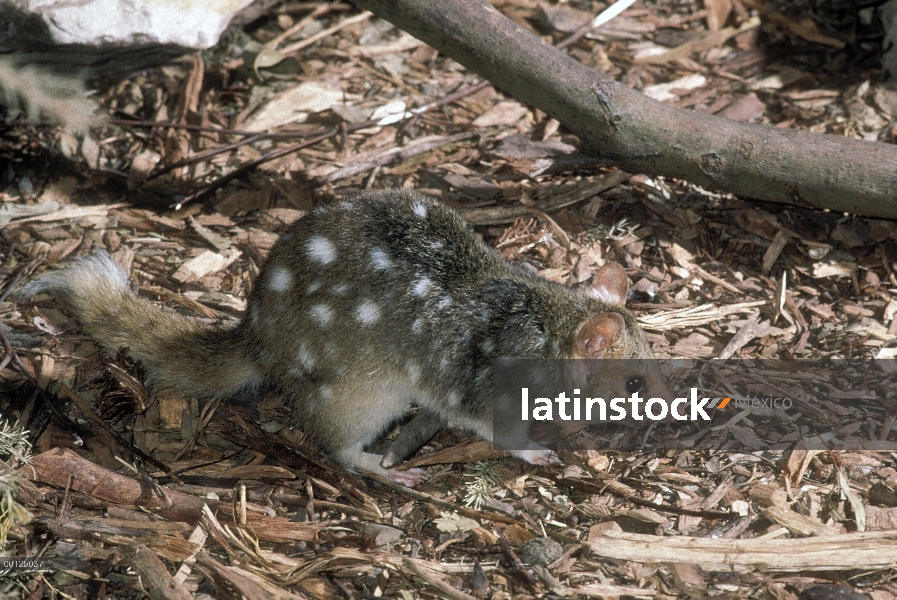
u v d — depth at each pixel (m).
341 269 6.10
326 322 6.09
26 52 9.02
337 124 9.79
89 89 9.95
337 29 11.27
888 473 6.29
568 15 11.55
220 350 6.59
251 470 6.32
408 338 6.11
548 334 6.31
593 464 6.52
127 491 5.92
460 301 6.18
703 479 6.33
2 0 8.60
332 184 9.02
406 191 6.72
